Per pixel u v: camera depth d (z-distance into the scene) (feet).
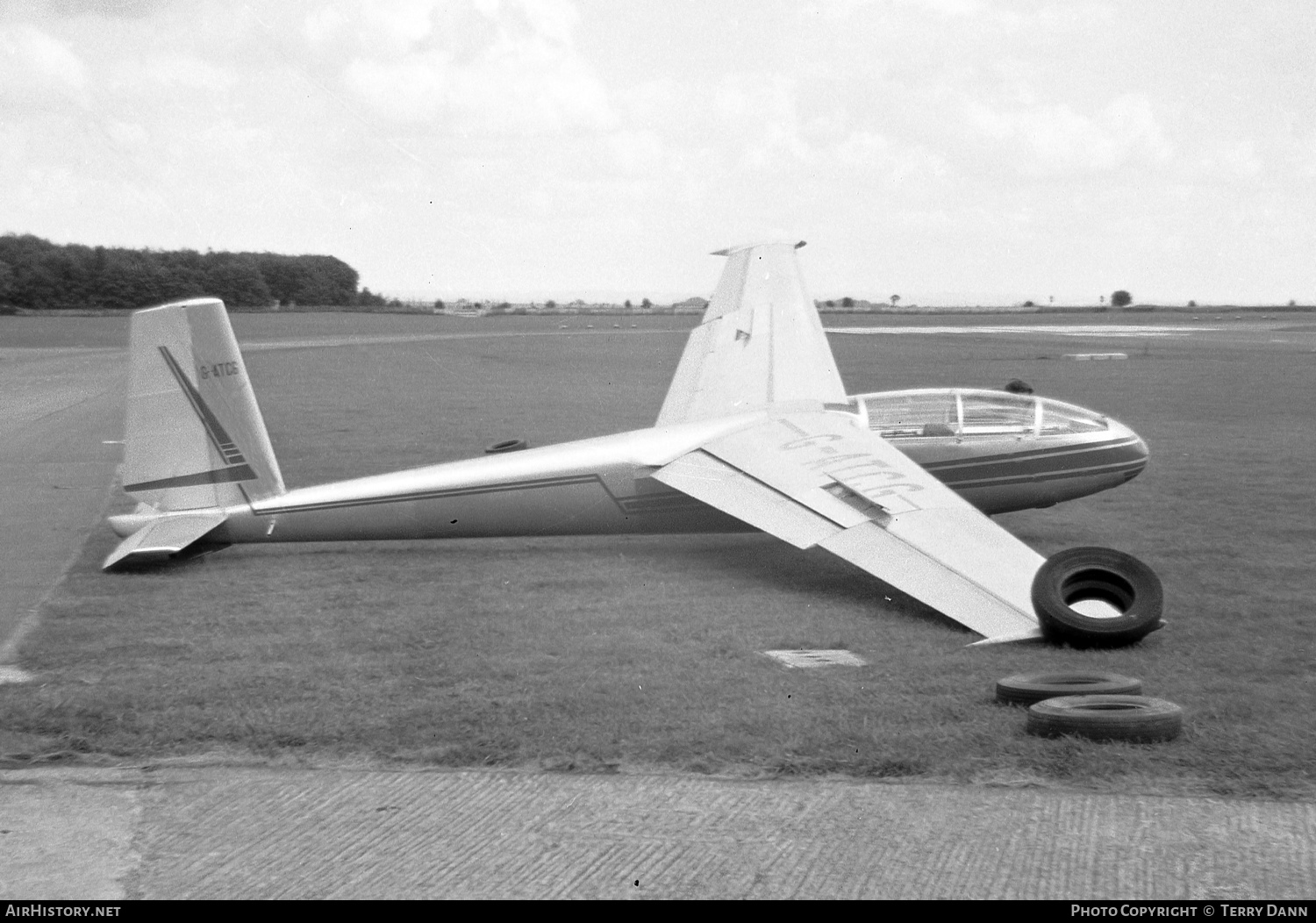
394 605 46.80
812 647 40.55
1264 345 261.24
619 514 56.44
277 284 459.73
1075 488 59.93
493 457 56.39
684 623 43.86
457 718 32.42
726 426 58.49
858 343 272.72
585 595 48.57
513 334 318.65
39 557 56.59
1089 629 39.17
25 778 28.48
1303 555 56.24
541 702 33.83
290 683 36.06
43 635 42.16
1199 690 34.83
